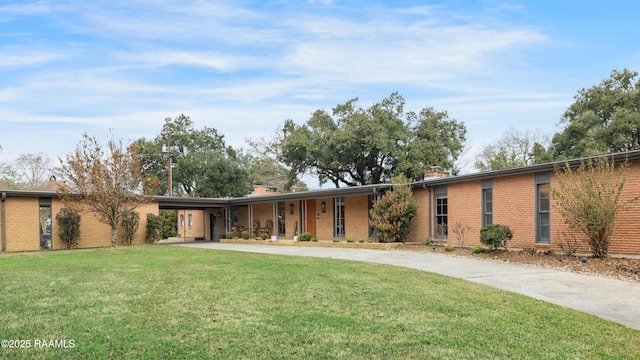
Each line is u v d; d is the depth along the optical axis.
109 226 21.61
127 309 6.34
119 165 19.73
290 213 25.50
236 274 9.72
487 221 15.24
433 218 17.77
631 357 4.46
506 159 31.34
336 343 4.82
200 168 41.53
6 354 4.52
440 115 33.69
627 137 26.20
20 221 19.00
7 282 8.77
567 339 5.01
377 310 6.28
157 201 24.06
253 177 43.91
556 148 30.14
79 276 9.57
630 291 7.71
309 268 10.81
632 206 10.73
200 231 32.47
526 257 11.91
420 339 4.96
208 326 5.44
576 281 8.74
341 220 22.06
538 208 13.20
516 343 4.85
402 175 19.23
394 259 13.30
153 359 4.36
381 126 30.55
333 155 31.31
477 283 8.71
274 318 5.81
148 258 13.62
